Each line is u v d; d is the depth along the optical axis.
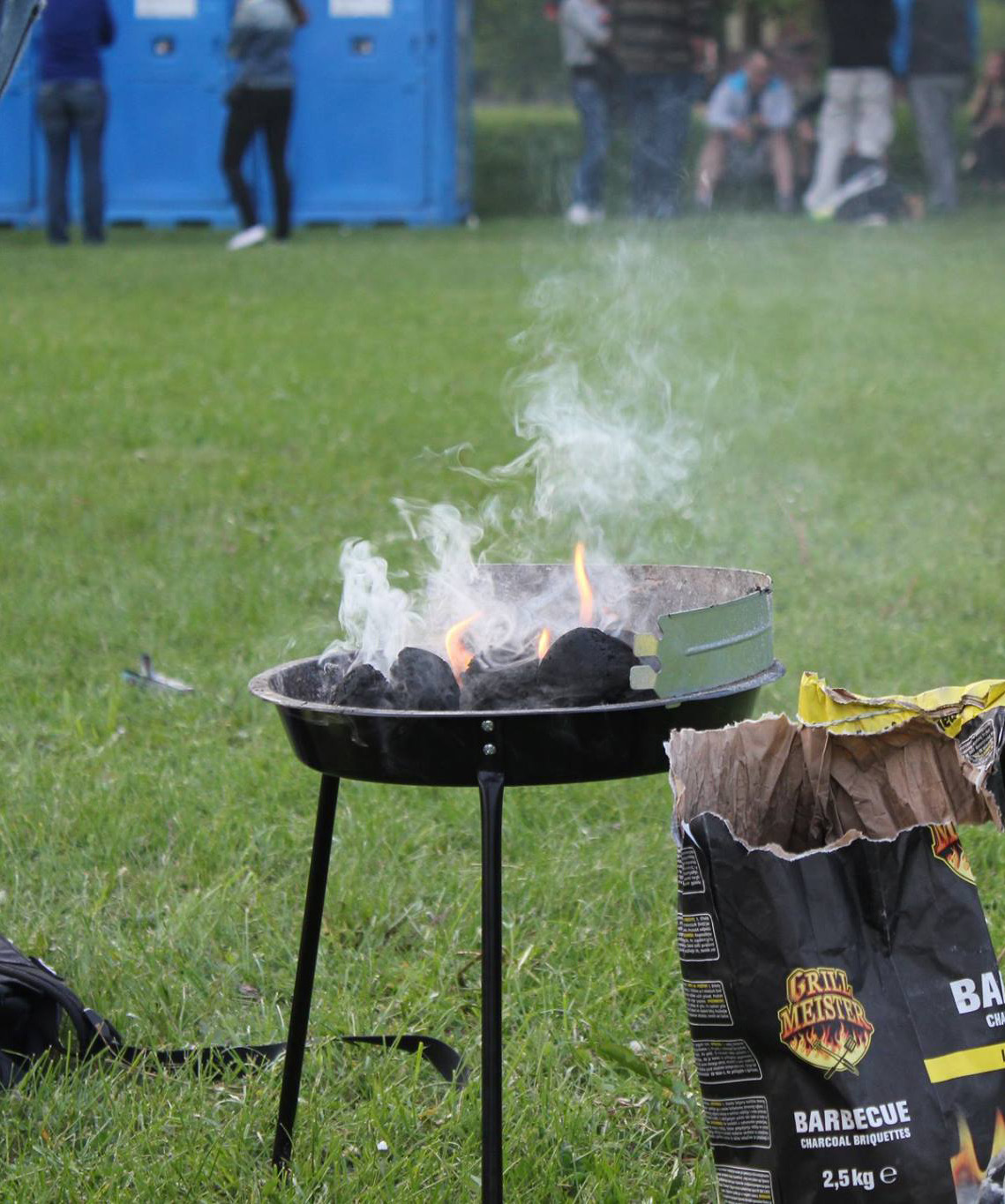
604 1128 2.79
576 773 2.22
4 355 10.97
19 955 3.07
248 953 3.39
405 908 3.62
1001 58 25.12
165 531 6.66
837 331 12.02
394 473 7.75
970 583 5.93
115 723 4.62
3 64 2.87
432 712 2.18
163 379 10.17
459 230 20.84
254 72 18.39
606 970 3.27
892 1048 2.10
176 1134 2.79
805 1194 2.08
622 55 19.72
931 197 22.39
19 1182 2.62
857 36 19.97
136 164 21.31
